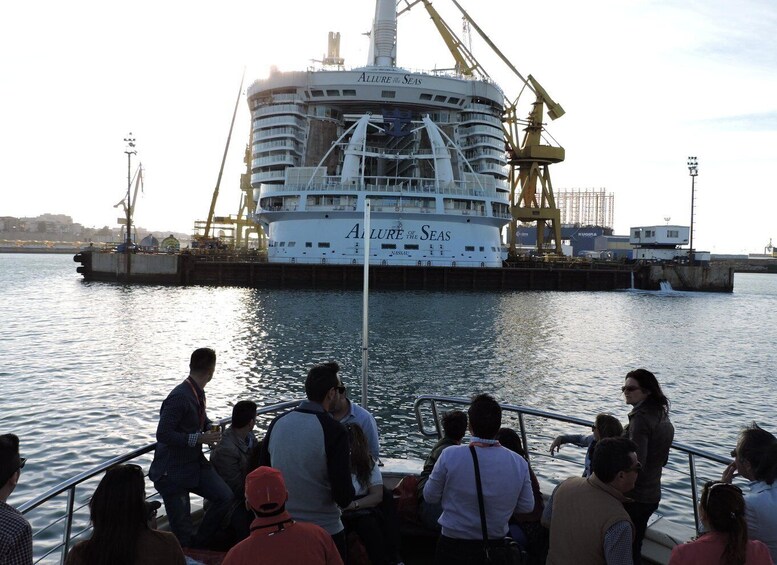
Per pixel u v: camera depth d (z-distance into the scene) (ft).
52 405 80.18
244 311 194.08
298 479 17.25
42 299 231.30
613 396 93.81
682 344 150.30
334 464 17.19
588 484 15.69
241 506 22.59
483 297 261.65
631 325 185.47
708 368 120.16
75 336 140.67
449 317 186.60
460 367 112.57
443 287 291.99
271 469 14.20
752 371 117.91
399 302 229.45
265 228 349.00
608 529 14.89
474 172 312.50
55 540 43.73
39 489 54.19
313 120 315.37
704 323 196.44
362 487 20.57
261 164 317.42
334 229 288.71
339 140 293.02
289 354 121.39
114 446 65.21
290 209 290.56
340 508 18.16
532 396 92.53
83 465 59.77
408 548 24.39
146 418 75.25
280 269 289.94
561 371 111.86
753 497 16.74
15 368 103.76
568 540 15.33
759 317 219.82
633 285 350.84
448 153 295.69
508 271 313.12
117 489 13.46
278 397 89.10
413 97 307.99
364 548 19.79
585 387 99.50
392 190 289.74
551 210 376.07
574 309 227.61
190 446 22.02
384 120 303.27
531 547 21.52
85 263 329.31
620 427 22.29
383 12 326.44
